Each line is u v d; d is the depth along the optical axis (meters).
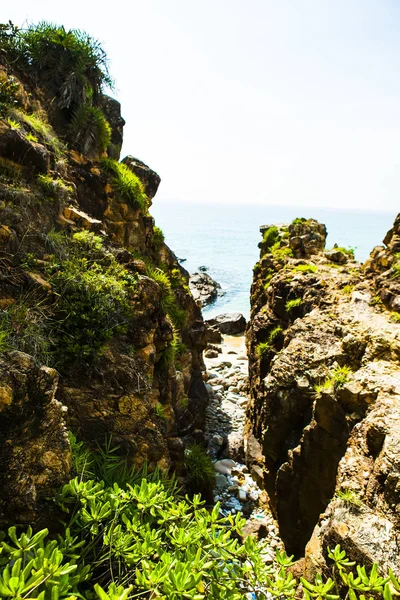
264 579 2.71
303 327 7.06
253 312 11.87
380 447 4.27
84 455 3.73
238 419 11.90
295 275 9.09
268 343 9.02
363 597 2.43
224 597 2.52
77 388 4.35
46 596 2.06
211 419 11.85
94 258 5.27
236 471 9.19
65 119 7.67
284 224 14.01
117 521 3.00
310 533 5.96
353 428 4.80
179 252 52.00
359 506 3.90
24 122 5.83
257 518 7.64
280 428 6.75
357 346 5.75
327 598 2.54
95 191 7.08
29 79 7.28
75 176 6.70
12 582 1.81
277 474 6.48
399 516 3.55
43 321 4.07
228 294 31.33
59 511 2.92
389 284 6.73
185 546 2.73
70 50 7.54
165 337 5.99
